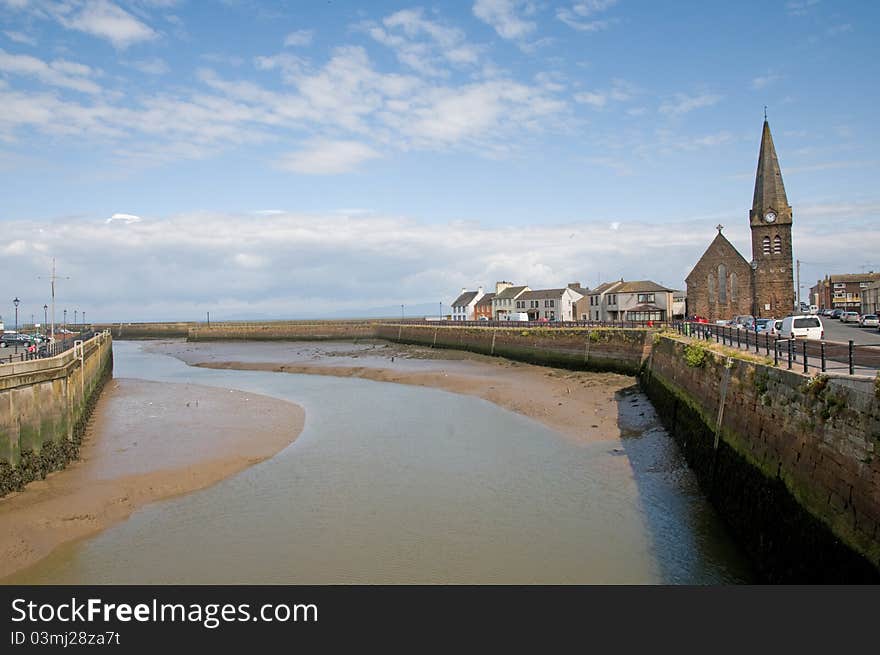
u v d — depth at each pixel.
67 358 25.08
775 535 13.73
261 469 23.22
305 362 67.19
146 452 25.06
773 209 62.75
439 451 25.47
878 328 47.28
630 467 22.42
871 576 9.87
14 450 19.89
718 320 63.88
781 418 14.50
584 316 95.62
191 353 87.44
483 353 64.31
